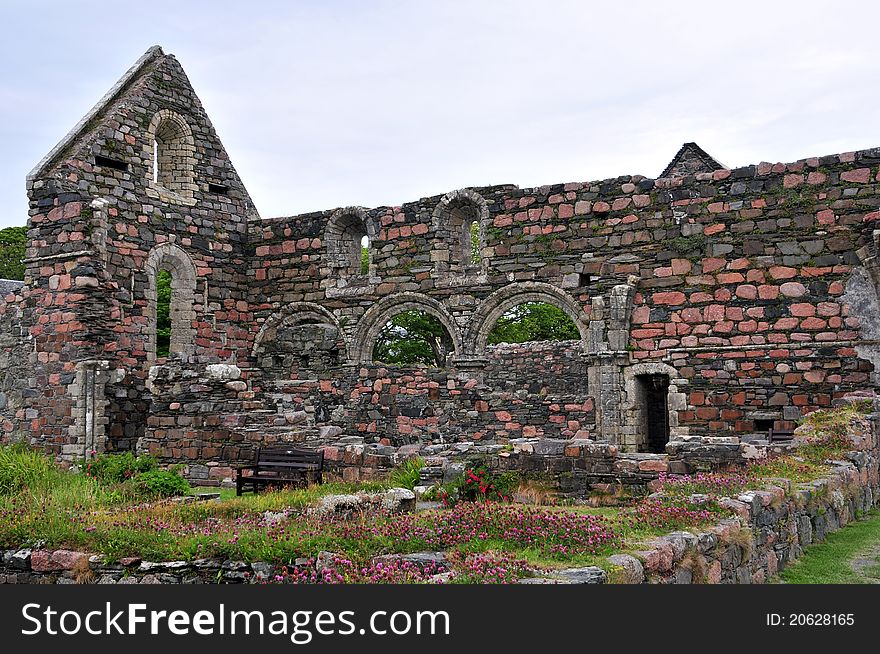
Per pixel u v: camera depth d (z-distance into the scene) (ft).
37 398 82.33
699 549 28.25
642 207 80.48
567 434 79.00
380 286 92.53
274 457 59.67
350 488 52.34
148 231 89.30
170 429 69.00
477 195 87.86
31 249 84.23
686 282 78.23
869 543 39.47
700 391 76.84
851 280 72.33
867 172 72.49
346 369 86.53
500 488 51.83
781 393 73.97
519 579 24.04
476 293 87.66
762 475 42.27
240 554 33.45
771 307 74.90
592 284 82.07
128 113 89.25
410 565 27.81
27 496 49.70
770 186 75.66
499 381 84.12
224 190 98.27
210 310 95.20
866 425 54.85
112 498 50.52
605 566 24.70
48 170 84.53
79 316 80.28
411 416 82.74
